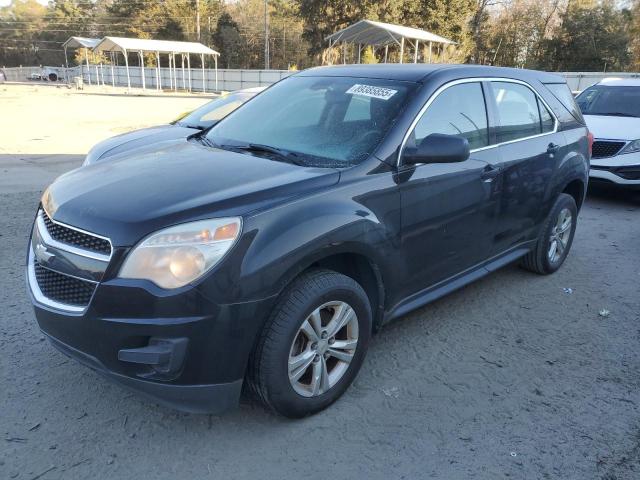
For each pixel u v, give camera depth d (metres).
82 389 3.26
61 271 2.69
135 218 2.57
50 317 2.72
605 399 3.33
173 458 2.73
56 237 2.78
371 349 3.83
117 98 35.44
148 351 2.51
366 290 3.38
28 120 19.91
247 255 2.59
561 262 5.39
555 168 4.82
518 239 4.63
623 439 2.97
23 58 95.81
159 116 22.22
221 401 2.70
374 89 3.72
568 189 5.43
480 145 4.01
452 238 3.77
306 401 2.97
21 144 13.70
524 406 3.23
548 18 51.09
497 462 2.77
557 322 4.34
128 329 2.50
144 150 3.80
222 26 67.12
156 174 3.08
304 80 4.26
